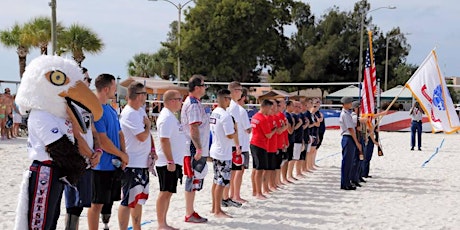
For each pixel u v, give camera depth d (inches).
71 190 181.9
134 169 214.8
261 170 342.0
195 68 1494.8
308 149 465.4
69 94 164.7
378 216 298.4
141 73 1860.2
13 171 442.6
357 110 405.1
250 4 1453.0
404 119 1107.9
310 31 1819.6
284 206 320.8
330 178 440.8
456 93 2001.7
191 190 267.9
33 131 162.1
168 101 239.6
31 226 158.4
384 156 630.5
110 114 201.9
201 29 1498.5
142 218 279.1
